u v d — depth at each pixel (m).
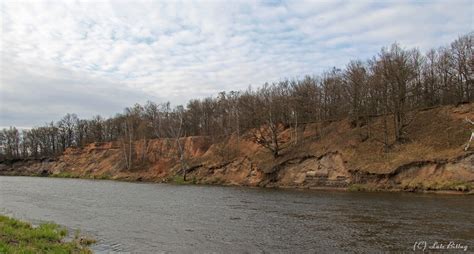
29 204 43.09
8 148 160.12
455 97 62.81
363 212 32.22
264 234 24.86
